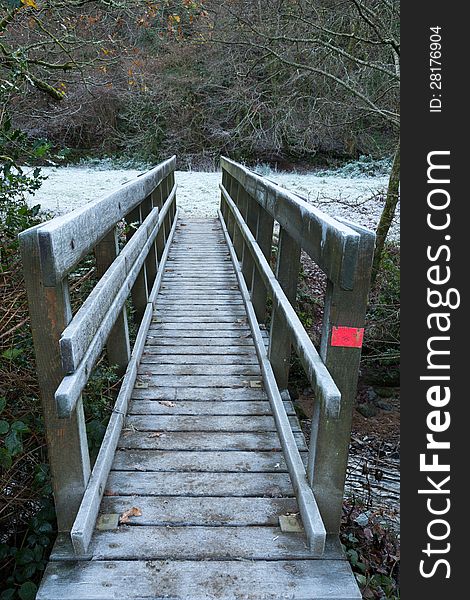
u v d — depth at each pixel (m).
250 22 6.67
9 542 2.33
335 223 1.73
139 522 1.93
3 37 5.03
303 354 1.92
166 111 16.81
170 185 7.53
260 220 3.92
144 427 2.58
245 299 4.31
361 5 5.60
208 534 1.88
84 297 3.05
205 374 3.18
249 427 2.61
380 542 2.95
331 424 1.80
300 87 8.58
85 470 1.87
